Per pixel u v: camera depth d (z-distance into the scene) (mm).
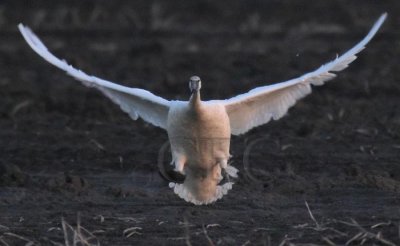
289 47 51938
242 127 21594
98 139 30078
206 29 61000
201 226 20281
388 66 44844
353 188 23719
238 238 19234
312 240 18938
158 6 66812
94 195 23531
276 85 21031
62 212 21656
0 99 37375
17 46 53688
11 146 29094
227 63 46688
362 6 67250
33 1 68688
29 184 24391
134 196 23328
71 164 27016
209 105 20297
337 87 39156
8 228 20156
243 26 61625
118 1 70000
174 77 43156
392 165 26219
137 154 27891
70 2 68500
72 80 42938
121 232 19797
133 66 46406
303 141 29406
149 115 21734
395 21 61719
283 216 21094
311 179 24797
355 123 32250
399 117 33281
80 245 18953
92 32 58688
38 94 38375
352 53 20906
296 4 68062
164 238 19375
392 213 21219
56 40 55719
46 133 31031
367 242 18797
